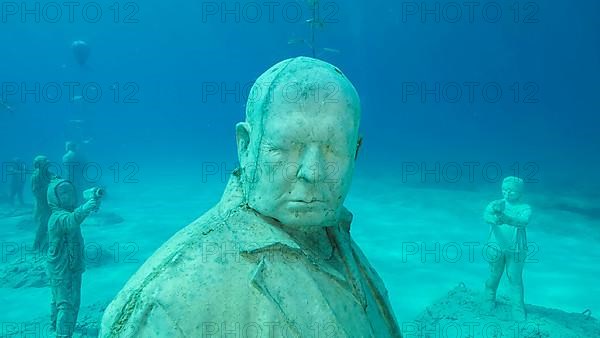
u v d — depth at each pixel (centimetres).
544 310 829
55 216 722
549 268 1239
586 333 727
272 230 153
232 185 173
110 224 1659
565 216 1806
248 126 165
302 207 151
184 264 142
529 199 2123
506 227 767
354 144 161
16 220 1756
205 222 161
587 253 1370
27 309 950
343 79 163
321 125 150
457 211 1912
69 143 1712
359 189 2428
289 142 150
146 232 1576
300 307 141
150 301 137
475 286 1085
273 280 142
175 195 2292
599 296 1052
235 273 141
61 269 730
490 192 2306
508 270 776
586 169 3119
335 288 156
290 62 165
